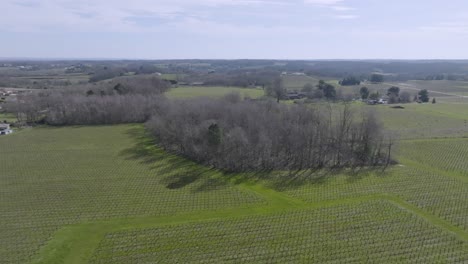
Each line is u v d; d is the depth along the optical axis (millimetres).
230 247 48969
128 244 49969
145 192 68062
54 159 88938
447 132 114250
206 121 95125
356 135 93375
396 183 72375
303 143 85625
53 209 60781
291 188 70312
